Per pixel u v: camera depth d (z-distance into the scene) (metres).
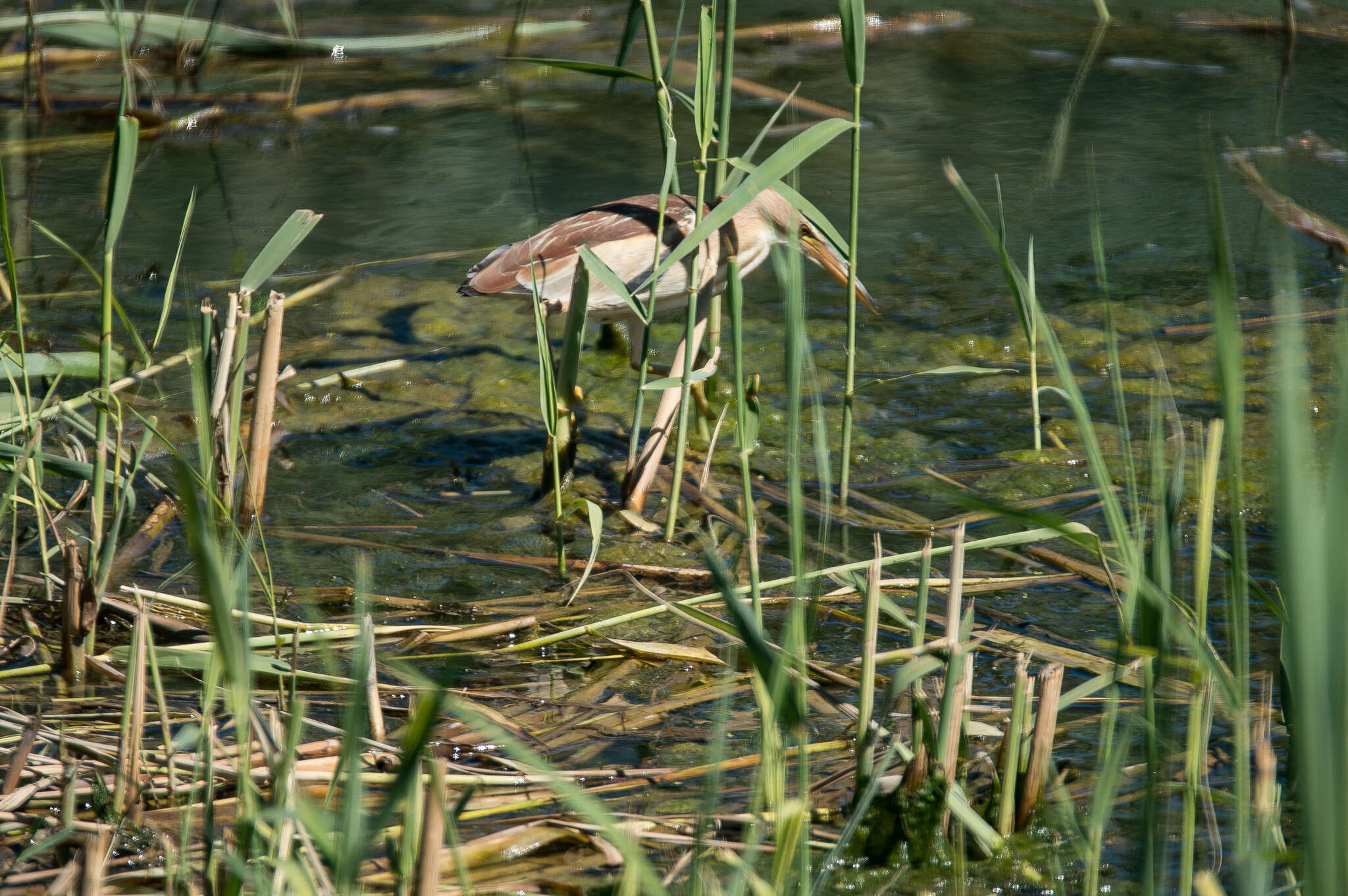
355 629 6.24
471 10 19.33
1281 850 3.95
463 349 10.06
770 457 8.41
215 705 5.59
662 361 9.93
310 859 3.90
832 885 4.52
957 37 18.64
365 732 5.34
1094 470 4.14
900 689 4.41
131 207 12.58
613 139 14.71
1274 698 5.68
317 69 17.31
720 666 6.14
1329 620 2.80
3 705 5.54
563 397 7.55
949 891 4.50
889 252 11.80
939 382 9.50
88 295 10.64
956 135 14.63
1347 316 2.97
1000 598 6.73
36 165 13.58
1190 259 11.48
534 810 5.01
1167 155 13.87
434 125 15.38
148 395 8.91
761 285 11.40
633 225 8.44
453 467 8.31
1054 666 4.66
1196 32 18.73
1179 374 9.42
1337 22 18.80
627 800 5.02
